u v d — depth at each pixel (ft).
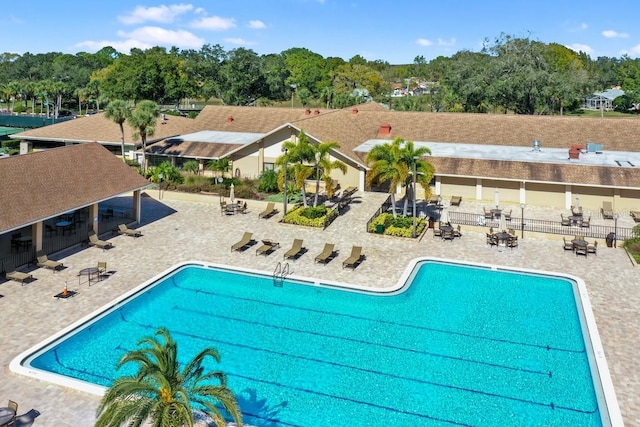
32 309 85.10
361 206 151.12
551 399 64.49
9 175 105.81
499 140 177.47
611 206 142.10
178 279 102.12
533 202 151.94
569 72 350.84
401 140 129.39
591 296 92.07
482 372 70.54
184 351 75.66
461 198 156.87
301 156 138.41
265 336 80.48
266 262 108.27
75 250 113.39
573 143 170.81
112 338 79.15
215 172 181.68
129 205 151.43
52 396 62.80
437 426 59.62
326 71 559.79
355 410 62.39
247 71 422.82
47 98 433.89
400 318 86.58
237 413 49.39
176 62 438.40
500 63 321.52
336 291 96.02
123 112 187.32
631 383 65.82
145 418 44.57
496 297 94.63
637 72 530.27
